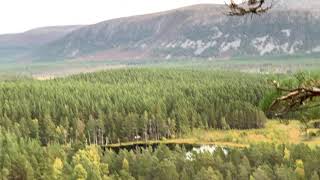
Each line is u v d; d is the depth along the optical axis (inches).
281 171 4030.5
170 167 4370.1
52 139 7480.3
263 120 7263.8
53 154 5462.6
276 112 430.9
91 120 7731.3
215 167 4505.4
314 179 3794.3
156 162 4643.2
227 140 7101.4
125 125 7790.4
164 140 7672.2
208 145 7057.1
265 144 5118.1
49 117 7647.6
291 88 425.1
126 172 4431.6
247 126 7519.7
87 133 7721.5
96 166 4694.9
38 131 7475.4
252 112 7421.3
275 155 4690.0
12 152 5315.0
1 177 4749.0
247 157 4751.5
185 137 7667.3
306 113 448.8
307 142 4847.4
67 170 4702.3
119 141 7741.1
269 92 434.0
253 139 6771.7
